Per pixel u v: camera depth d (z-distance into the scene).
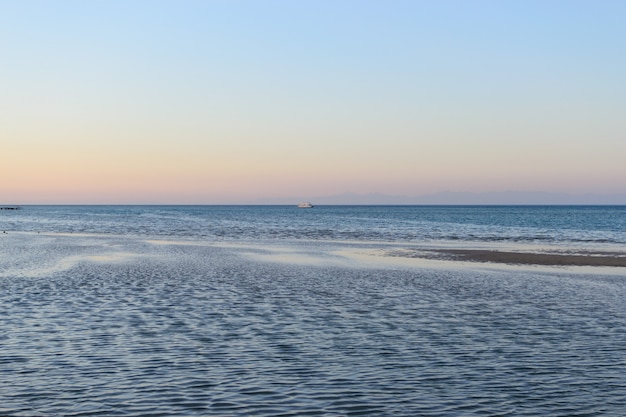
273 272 34.31
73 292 25.72
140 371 13.67
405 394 12.19
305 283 29.39
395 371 13.82
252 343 16.44
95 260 41.19
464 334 17.75
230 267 37.03
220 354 15.23
